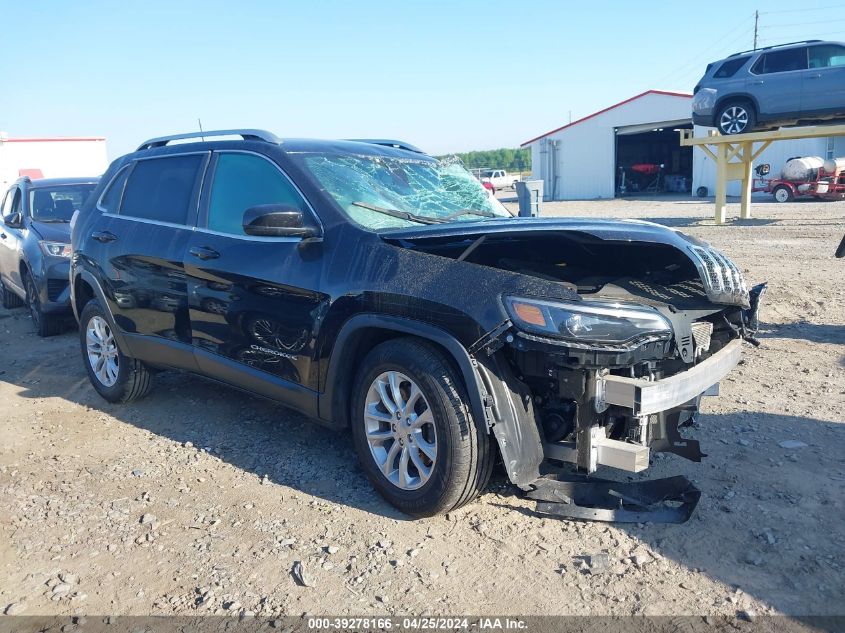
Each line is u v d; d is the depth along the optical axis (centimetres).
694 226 1898
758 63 1722
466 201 507
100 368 582
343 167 458
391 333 388
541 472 375
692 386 347
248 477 432
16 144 2922
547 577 320
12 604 312
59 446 493
